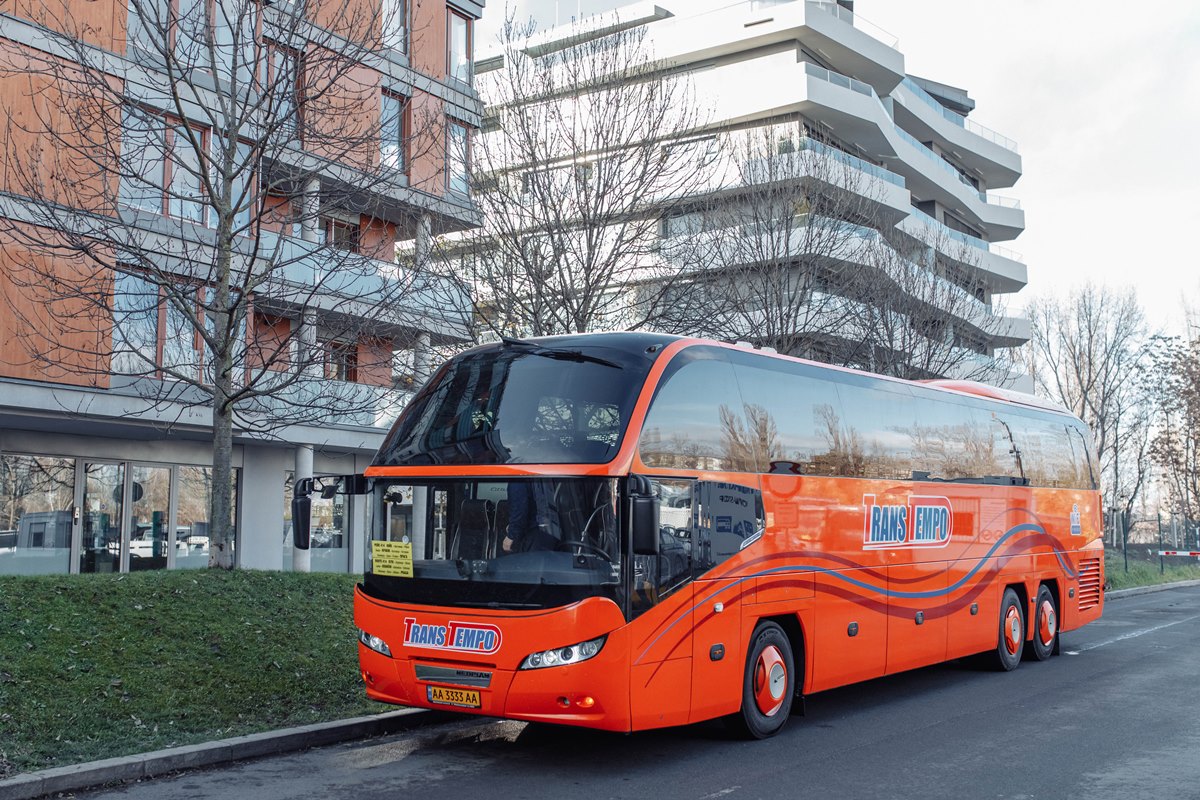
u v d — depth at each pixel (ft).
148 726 26.81
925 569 38.32
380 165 46.98
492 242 56.03
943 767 26.07
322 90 41.70
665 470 26.25
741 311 64.44
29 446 69.87
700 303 57.41
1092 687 39.22
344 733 28.53
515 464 25.48
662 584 25.58
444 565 25.72
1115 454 154.51
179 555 79.05
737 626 28.17
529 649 24.13
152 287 65.26
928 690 39.24
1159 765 26.09
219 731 27.12
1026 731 30.73
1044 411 51.75
